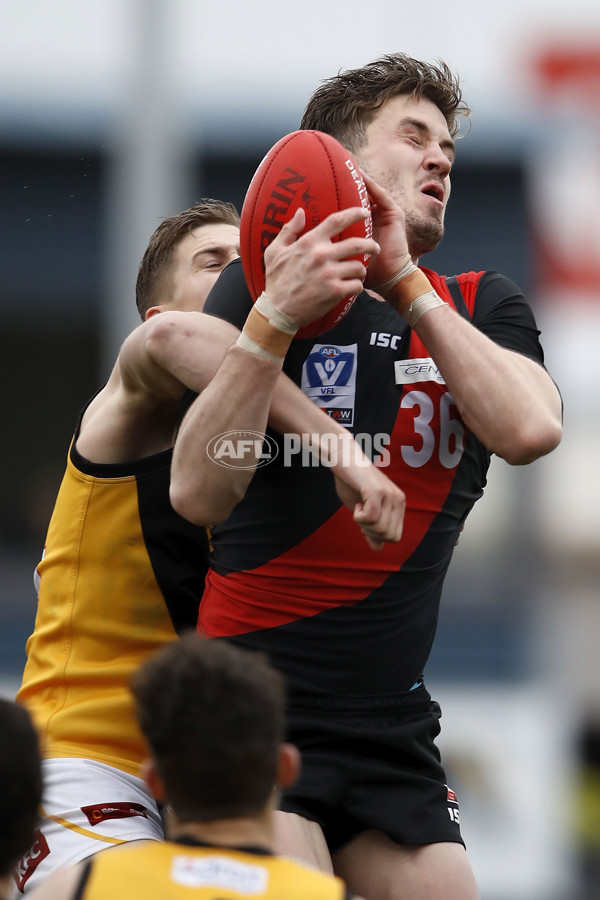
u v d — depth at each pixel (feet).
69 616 38.22
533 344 35.45
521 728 90.38
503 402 31.91
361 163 35.47
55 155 142.82
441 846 33.76
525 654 97.25
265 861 24.11
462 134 39.11
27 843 27.53
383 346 33.78
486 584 140.46
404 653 34.19
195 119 142.31
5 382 176.24
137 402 37.14
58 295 146.61
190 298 43.42
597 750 118.83
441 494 34.09
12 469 177.06
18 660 92.53
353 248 29.91
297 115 143.74
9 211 142.10
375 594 33.37
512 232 143.84
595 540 201.26
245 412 30.45
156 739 24.71
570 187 144.97
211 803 24.41
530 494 159.12
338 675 33.40
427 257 143.54
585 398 194.90
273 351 30.19
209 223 44.45
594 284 144.15
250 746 24.39
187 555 38.24
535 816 87.61
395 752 33.88
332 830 34.06
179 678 24.86
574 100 145.18
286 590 33.35
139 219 110.93
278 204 31.32
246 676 25.04
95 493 38.06
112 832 36.32
